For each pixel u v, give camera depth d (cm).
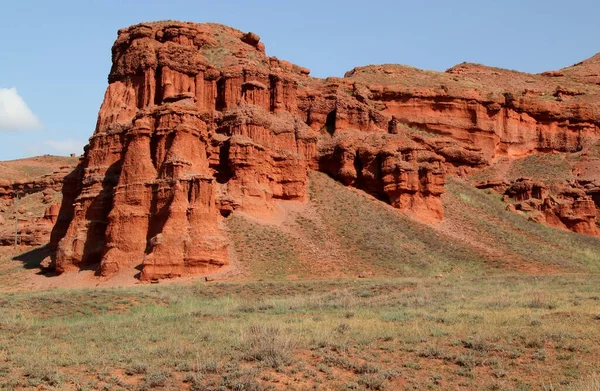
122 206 5188
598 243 7400
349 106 7600
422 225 6512
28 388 1667
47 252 6481
